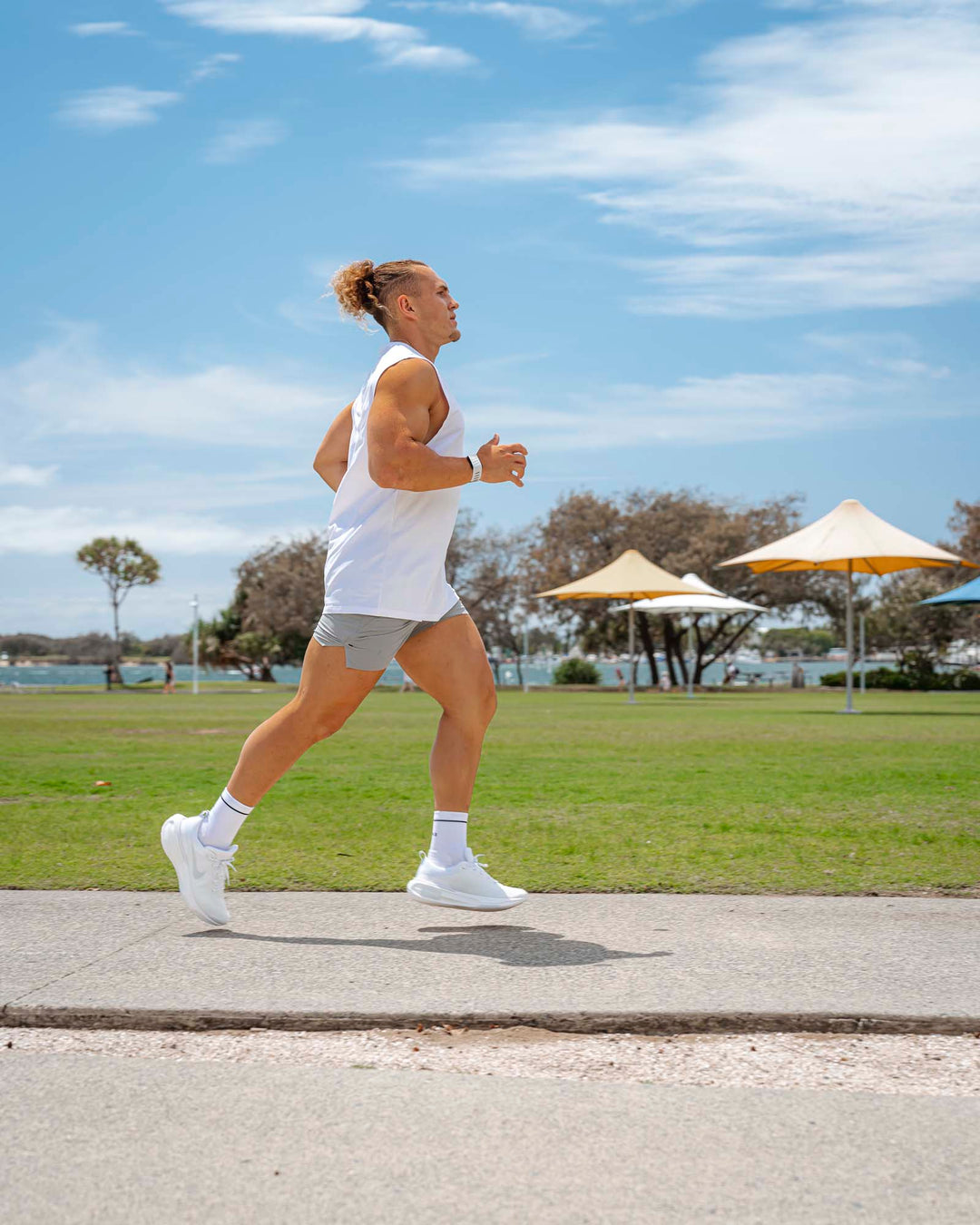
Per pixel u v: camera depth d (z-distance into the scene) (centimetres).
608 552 4881
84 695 3959
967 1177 198
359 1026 280
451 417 377
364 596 364
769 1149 210
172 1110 228
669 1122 222
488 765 975
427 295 386
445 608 379
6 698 3562
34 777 865
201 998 291
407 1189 193
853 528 2361
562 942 352
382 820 610
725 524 4744
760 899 414
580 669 5709
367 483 368
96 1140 214
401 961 329
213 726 1702
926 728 1606
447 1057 261
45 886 442
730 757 1065
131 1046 270
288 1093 236
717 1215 184
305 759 1034
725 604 3562
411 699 3078
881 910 396
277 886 441
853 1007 282
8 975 315
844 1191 193
